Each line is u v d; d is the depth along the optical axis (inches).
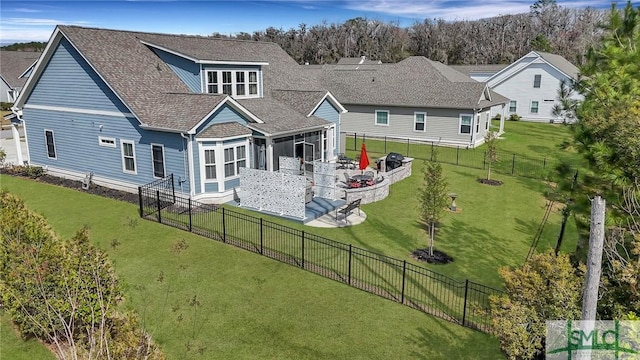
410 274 478.0
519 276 314.2
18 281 322.7
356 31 3969.0
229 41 1051.3
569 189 377.4
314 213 653.9
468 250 552.1
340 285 447.8
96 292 325.7
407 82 1403.8
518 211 711.7
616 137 312.5
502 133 1473.9
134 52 815.7
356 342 355.9
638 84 359.9
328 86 1498.5
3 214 357.7
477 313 349.1
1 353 335.6
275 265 489.7
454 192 815.7
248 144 738.8
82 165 830.5
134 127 727.7
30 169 869.2
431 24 3932.1
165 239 556.7
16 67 2172.7
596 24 434.0
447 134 1283.2
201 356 335.6
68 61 778.8
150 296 419.2
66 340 345.1
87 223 609.6
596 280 215.0
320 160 925.8
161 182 706.2
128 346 287.0
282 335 363.3
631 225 314.8
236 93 872.3
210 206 673.0
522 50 3631.9
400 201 747.4
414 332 370.6
